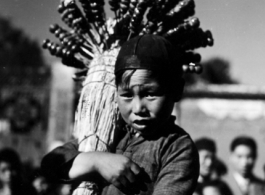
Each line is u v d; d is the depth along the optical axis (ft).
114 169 5.74
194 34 7.43
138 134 6.29
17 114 42.75
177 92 5.95
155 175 5.84
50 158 6.42
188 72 7.34
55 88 36.35
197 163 5.87
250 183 18.67
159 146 5.88
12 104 43.09
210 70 75.36
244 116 40.40
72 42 7.89
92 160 5.98
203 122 40.65
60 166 6.25
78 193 6.38
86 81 7.22
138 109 5.58
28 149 41.39
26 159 39.99
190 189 5.61
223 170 18.76
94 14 7.32
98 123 6.82
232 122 40.34
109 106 6.89
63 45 8.00
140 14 6.95
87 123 6.86
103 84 7.04
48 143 35.99
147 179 5.82
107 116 6.84
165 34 7.29
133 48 5.66
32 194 18.40
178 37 7.36
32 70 44.65
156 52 5.61
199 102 40.93
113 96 6.97
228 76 75.61
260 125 40.04
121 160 5.80
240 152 18.86
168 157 5.80
